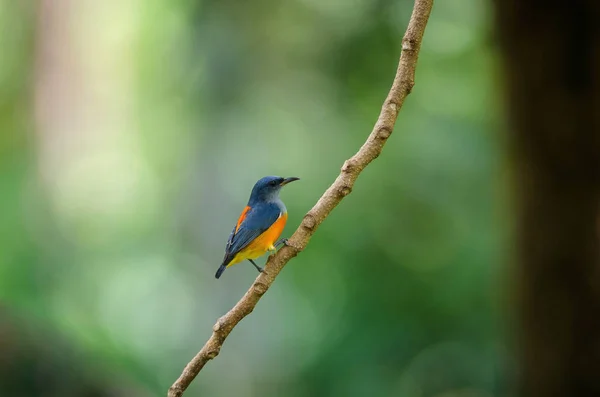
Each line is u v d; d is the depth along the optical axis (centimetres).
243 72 1728
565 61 778
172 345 2184
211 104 1855
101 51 2358
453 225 1517
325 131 1728
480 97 1400
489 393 1427
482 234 1470
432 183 1529
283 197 1756
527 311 851
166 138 2294
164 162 2339
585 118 784
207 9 1736
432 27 1361
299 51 1535
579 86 780
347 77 1270
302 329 2014
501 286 980
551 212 816
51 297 2047
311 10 1428
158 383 1994
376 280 1556
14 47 2414
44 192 2373
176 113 2200
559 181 806
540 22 777
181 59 1980
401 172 1562
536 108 798
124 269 2311
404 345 1510
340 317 1664
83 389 1023
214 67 1762
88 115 2444
